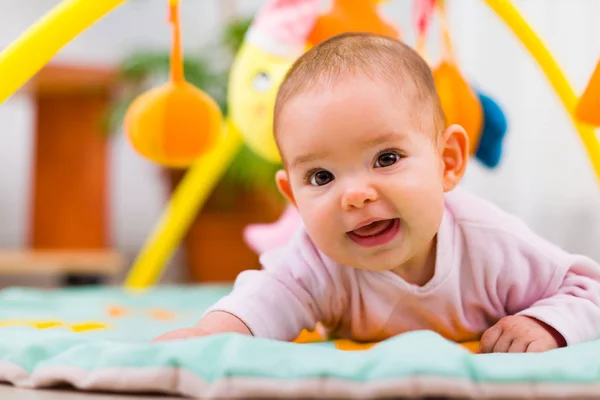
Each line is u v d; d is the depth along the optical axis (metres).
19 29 2.20
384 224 0.58
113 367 0.48
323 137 0.57
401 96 0.58
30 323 0.77
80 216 1.93
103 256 1.81
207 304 1.20
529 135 1.80
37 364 0.53
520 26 0.94
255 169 1.88
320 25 1.03
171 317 0.99
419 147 0.59
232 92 1.13
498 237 0.65
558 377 0.44
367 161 0.57
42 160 1.95
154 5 2.32
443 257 0.64
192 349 0.47
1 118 2.23
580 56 1.70
